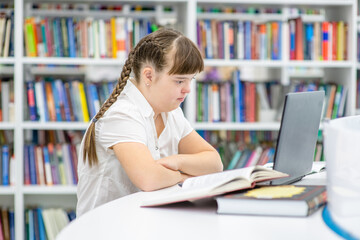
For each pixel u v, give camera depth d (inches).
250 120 125.7
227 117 124.8
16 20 115.1
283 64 123.3
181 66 60.5
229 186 44.5
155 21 128.3
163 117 70.4
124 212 45.0
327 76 138.1
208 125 121.0
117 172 64.2
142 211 45.3
